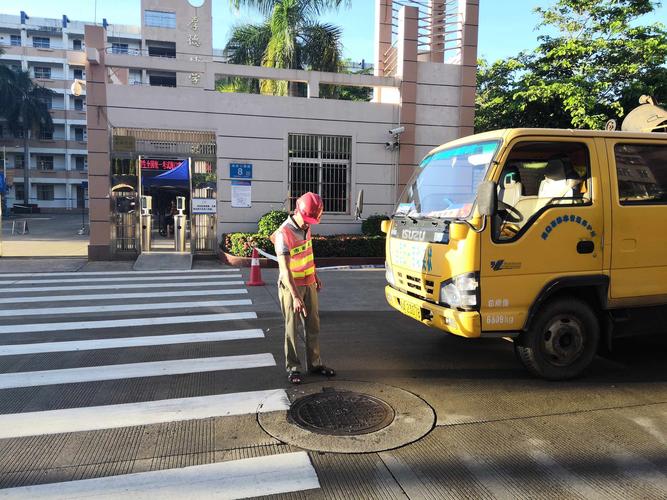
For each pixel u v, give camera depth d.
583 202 4.69
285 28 15.69
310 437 3.66
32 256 13.72
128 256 13.56
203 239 13.88
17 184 53.38
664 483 3.14
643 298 4.91
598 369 5.22
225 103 13.55
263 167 13.91
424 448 3.53
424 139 14.73
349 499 2.95
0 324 6.98
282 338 6.36
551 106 16.02
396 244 5.57
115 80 16.47
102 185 13.17
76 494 2.96
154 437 3.66
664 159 5.04
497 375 5.00
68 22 56.09
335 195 14.53
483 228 4.32
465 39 14.62
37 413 4.05
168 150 13.47
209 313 7.72
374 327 6.95
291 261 4.72
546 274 4.54
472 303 4.35
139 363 5.32
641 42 14.84
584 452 3.50
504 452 3.48
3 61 53.62
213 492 2.99
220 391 4.54
